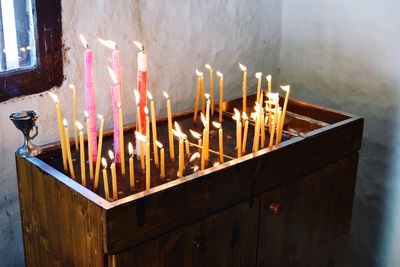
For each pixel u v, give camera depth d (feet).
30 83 4.68
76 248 3.76
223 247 4.28
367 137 6.44
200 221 4.00
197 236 4.02
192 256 4.04
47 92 4.84
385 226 6.56
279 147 4.50
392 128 6.19
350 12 6.25
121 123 4.06
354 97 6.44
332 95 6.64
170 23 5.69
